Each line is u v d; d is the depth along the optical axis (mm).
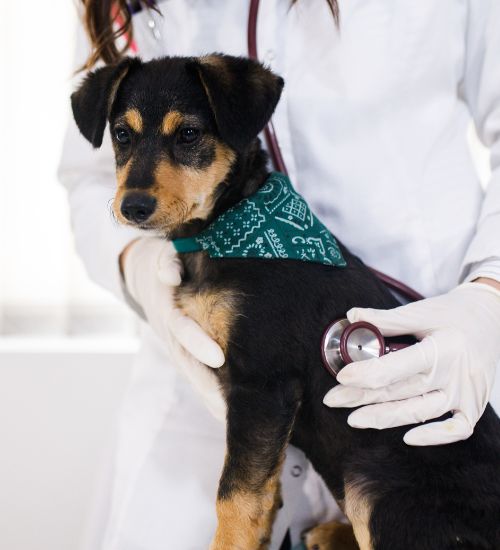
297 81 1681
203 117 1553
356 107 1650
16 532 2725
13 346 3588
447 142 1710
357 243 1688
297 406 1466
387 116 1661
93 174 2055
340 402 1437
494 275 1521
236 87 1499
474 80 1719
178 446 1732
